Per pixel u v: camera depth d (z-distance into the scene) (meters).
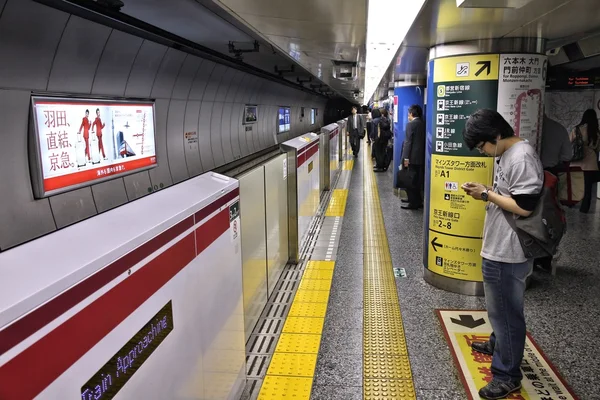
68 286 1.25
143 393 1.67
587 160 7.64
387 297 4.56
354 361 3.42
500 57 4.06
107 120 3.47
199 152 6.02
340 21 2.96
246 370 3.33
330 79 9.20
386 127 14.05
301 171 6.11
